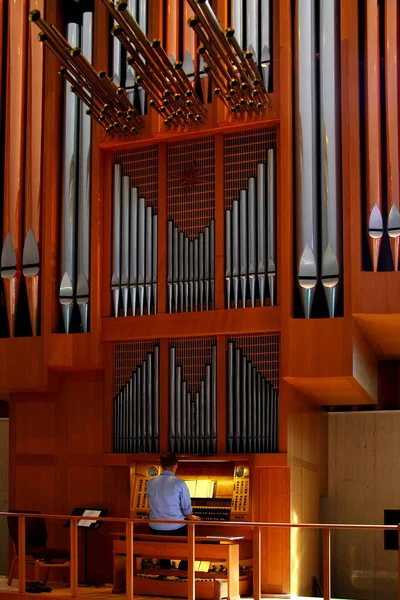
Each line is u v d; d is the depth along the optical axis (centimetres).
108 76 1609
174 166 1691
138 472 1638
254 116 1617
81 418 1730
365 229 1570
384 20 1612
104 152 1739
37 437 1755
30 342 1714
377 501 1998
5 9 1852
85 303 1705
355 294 1515
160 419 1653
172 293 1661
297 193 1593
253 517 1546
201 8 1305
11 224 1772
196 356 1647
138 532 1619
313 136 1603
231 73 1515
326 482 1998
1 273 1761
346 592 1998
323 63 1620
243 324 1591
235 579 1425
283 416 1580
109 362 1698
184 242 1662
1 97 1830
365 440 2019
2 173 1831
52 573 1680
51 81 1766
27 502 1741
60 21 1811
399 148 1566
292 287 1568
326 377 1516
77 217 1739
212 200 1655
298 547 1634
